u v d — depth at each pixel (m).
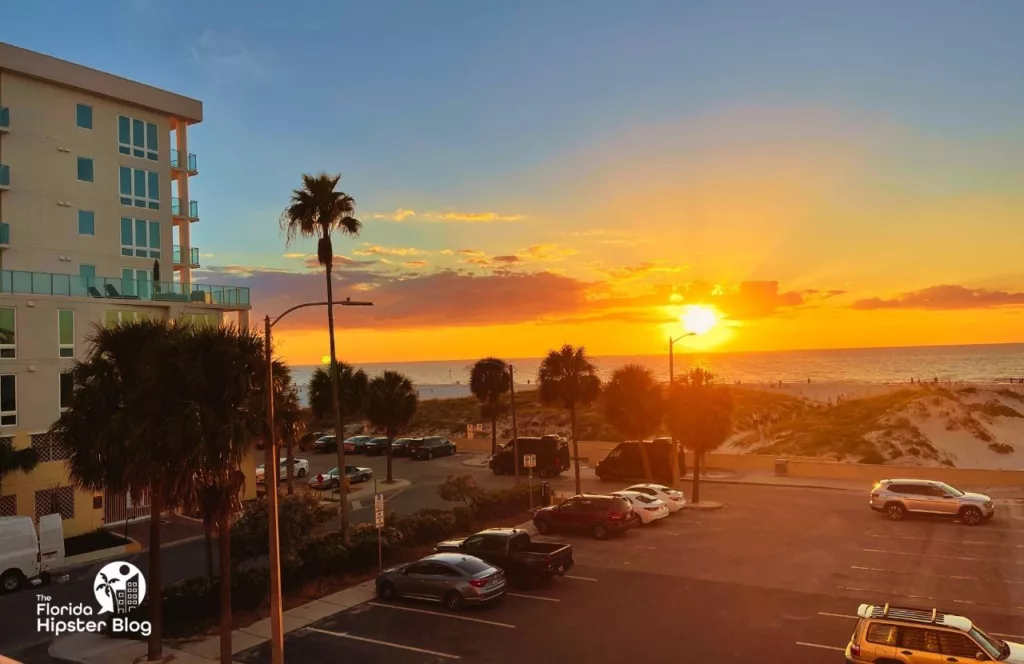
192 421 14.62
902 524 29.33
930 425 61.59
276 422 15.75
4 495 27.95
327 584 21.52
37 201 36.34
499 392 55.88
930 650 12.72
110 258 39.03
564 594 20.20
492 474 46.84
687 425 34.84
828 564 23.02
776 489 39.69
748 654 15.27
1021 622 17.12
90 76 38.31
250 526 20.72
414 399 44.72
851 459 55.56
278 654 14.00
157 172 41.75
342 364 47.28
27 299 29.86
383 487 41.91
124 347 16.48
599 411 76.12
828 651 15.36
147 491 15.69
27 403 29.44
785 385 138.25
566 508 28.73
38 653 16.77
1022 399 70.12
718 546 26.00
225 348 15.25
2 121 35.19
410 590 19.66
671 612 18.36
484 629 17.34
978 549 24.62
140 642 17.28
